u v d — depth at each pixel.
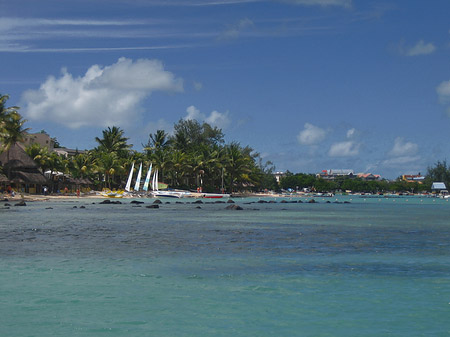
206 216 49.34
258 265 17.92
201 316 11.08
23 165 95.12
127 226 35.41
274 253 21.19
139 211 57.62
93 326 10.33
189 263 18.28
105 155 114.50
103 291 13.43
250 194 152.38
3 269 16.72
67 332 9.94
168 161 118.00
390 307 11.86
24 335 9.75
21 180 94.00
